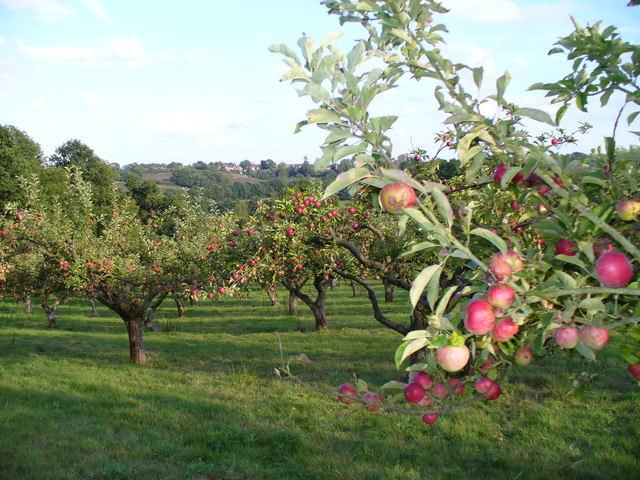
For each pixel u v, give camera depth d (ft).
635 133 7.79
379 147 6.54
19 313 98.58
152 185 222.28
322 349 54.60
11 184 143.02
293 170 466.29
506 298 6.59
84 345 61.87
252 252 37.91
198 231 62.44
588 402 32.09
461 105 7.28
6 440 27.02
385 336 61.82
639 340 7.46
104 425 29.86
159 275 48.80
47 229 49.06
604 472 22.33
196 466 23.35
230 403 34.71
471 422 29.37
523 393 34.35
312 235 35.88
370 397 8.66
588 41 7.65
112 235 55.31
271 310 94.38
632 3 7.42
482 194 10.21
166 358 52.75
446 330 6.93
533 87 8.32
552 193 8.30
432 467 23.54
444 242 6.51
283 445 26.27
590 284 7.95
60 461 24.23
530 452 24.93
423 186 6.61
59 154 209.97
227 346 58.85
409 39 7.03
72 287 48.06
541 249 8.93
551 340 8.55
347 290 129.59
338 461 24.23
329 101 6.40
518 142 7.14
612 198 7.73
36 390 37.93
